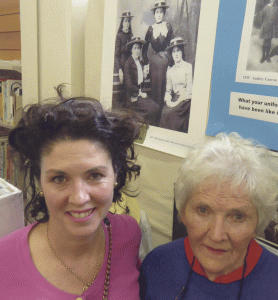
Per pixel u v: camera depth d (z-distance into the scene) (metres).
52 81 1.51
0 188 1.01
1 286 0.58
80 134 0.52
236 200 0.57
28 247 0.63
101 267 0.69
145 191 1.31
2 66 1.80
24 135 0.57
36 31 1.51
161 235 1.30
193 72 1.03
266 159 0.63
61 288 0.62
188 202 0.64
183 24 1.02
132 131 0.65
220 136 0.70
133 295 0.72
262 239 0.94
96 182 0.55
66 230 0.57
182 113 1.09
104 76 1.33
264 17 0.83
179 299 0.70
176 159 1.16
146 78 1.17
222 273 0.66
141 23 1.14
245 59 0.89
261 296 0.63
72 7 1.32
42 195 0.65
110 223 0.78
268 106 0.86
